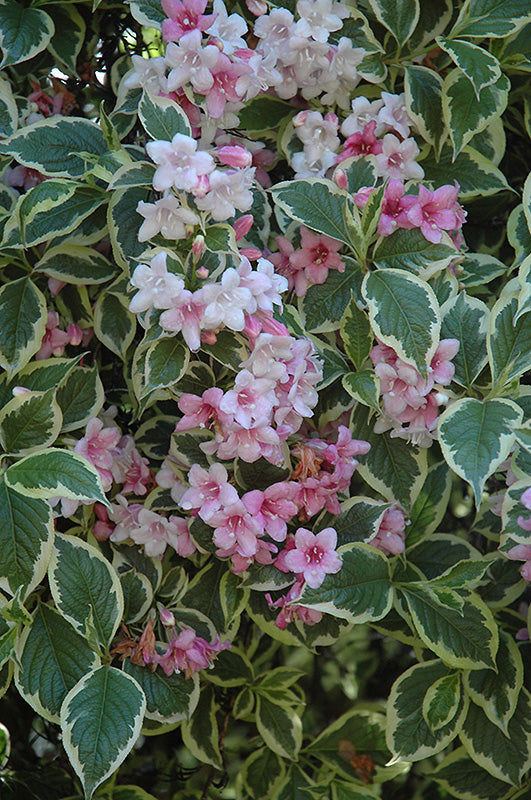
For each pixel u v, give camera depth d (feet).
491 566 3.62
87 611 3.26
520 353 3.29
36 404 3.26
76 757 3.15
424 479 3.46
